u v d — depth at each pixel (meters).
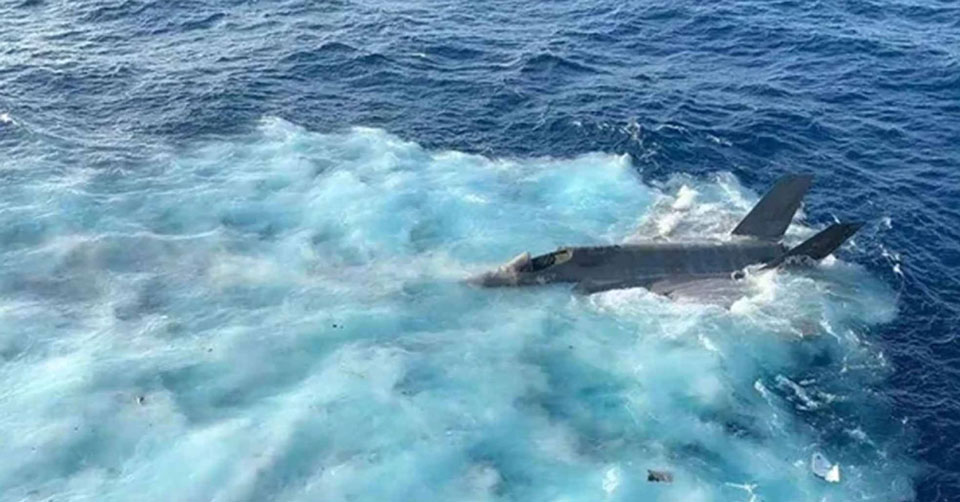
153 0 73.69
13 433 32.72
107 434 32.94
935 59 66.38
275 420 33.84
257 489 31.16
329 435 33.38
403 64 64.50
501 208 48.38
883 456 34.81
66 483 31.06
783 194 45.22
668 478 32.75
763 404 36.66
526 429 34.47
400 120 57.16
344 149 53.25
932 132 57.38
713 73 64.81
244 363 36.50
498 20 72.81
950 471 34.47
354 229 45.59
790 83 63.28
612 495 31.84
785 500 32.34
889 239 47.50
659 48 68.69
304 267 42.75
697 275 43.75
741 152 55.09
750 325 40.59
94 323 38.47
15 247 43.06
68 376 35.34
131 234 44.44
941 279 44.75
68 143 52.69
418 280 42.28
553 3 76.38
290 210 46.94
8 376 35.31
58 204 46.41
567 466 33.03
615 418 35.31
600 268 43.09
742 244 45.12
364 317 39.47
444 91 61.06
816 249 44.50
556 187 50.81
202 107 57.38
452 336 38.91
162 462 31.97
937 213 49.59
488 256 44.41
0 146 52.00
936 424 36.44
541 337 39.25
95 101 57.97
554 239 45.97
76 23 69.44
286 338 37.94
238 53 65.31
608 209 48.97
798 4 76.19
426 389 35.84
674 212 48.97
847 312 42.00
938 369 39.22
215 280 41.50
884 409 36.94
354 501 30.92
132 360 36.38
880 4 76.19
